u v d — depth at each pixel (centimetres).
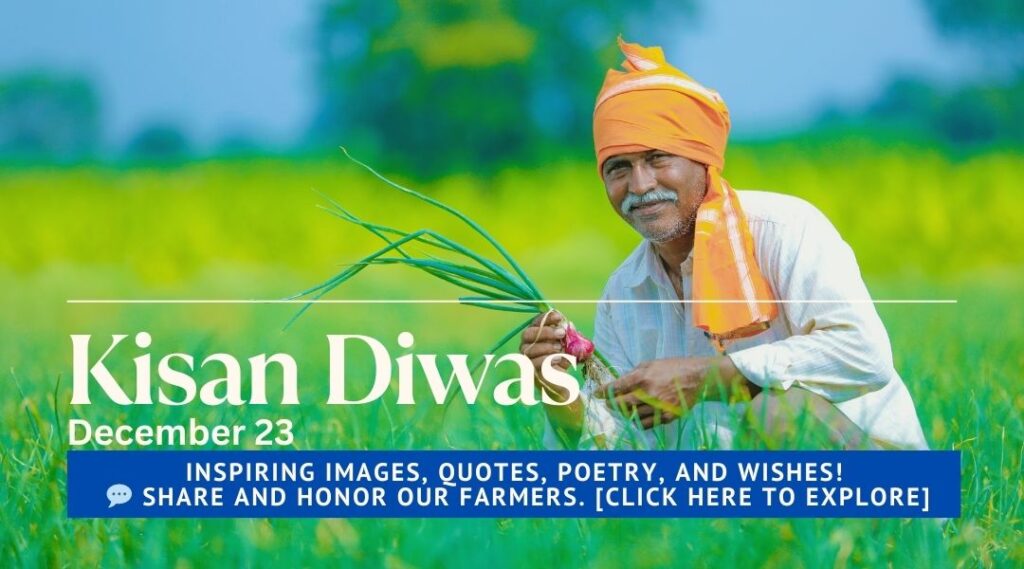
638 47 388
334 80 4119
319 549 302
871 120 4169
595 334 432
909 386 501
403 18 3841
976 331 815
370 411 444
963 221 2250
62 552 321
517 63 3747
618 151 380
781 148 2816
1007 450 409
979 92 3881
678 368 372
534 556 302
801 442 345
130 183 2866
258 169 2969
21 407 489
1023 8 4072
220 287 2008
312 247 2531
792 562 300
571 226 2502
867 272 2133
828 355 370
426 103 3772
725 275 380
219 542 313
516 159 3769
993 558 333
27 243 2488
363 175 2933
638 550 300
